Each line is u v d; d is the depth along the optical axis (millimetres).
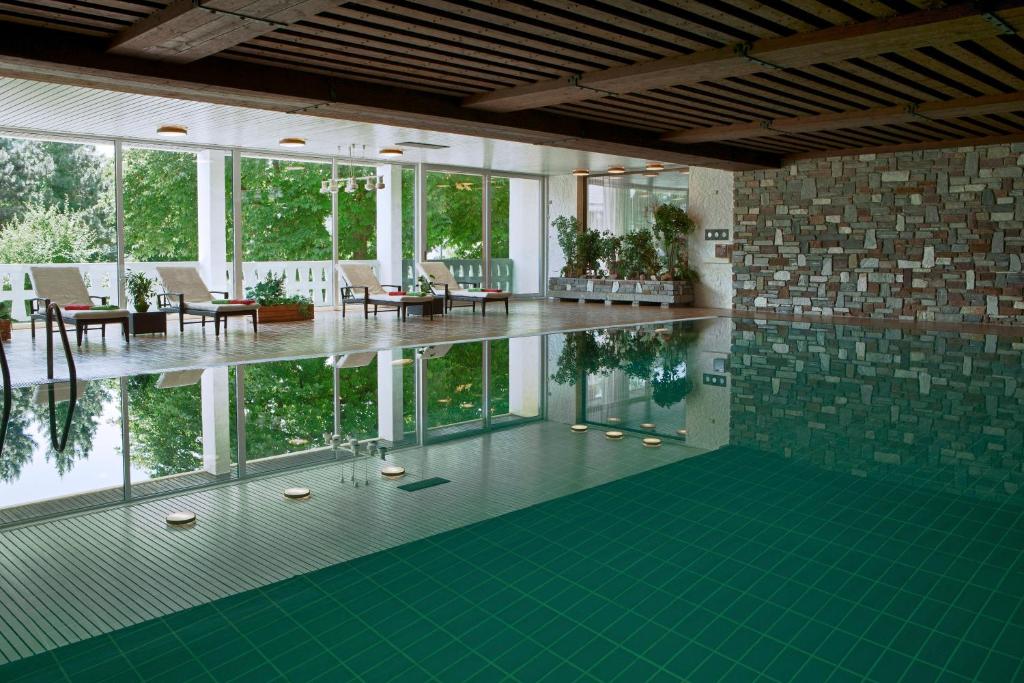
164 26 4793
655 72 6184
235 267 12586
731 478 3957
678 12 5074
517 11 4836
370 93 6949
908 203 11547
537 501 3588
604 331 10383
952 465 4172
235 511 3447
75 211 11609
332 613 2482
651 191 15305
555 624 2418
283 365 7453
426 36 5535
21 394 5977
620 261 15289
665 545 3062
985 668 2182
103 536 3145
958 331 10242
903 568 2855
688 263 14492
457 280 15789
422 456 4391
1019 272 10711
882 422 5164
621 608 2523
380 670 2148
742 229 13344
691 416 5383
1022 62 6316
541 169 15672
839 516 3400
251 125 9930
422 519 3346
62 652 2238
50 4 4645
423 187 14609
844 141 11195
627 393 6230
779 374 7047
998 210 10797
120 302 11344
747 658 2225
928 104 8211
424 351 8453
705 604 2557
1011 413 5426
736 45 5754
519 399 5992
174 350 8297
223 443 4637
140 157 12078
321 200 14211
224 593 2623
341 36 5363
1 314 9242
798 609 2527
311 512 3434
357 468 4145
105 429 4930
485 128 8328
